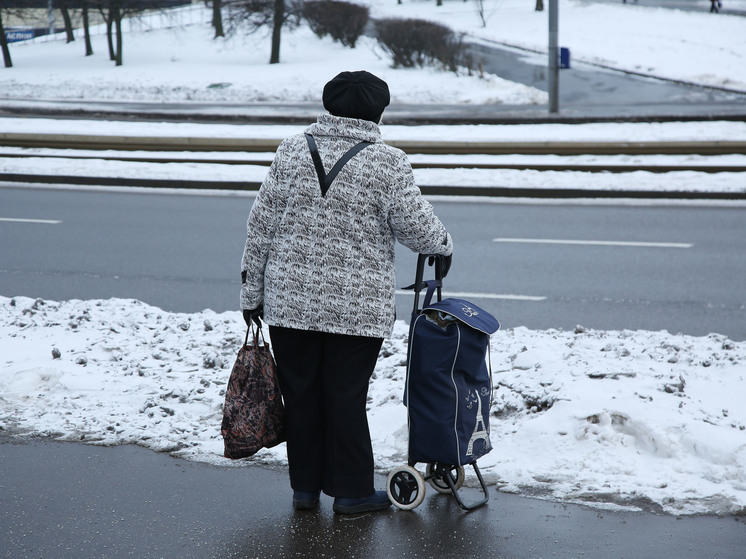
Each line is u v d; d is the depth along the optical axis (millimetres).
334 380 3873
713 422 4523
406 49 41406
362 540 3717
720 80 35938
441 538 3719
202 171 18266
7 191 16938
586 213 14117
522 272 10109
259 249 3834
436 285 4039
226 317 7129
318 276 3730
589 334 6621
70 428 4922
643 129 21266
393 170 3705
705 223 13078
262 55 53094
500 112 26312
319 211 3709
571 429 4527
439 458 3891
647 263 10508
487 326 3854
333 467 3922
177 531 3793
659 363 5574
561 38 53625
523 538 3689
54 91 42281
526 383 5188
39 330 6699
